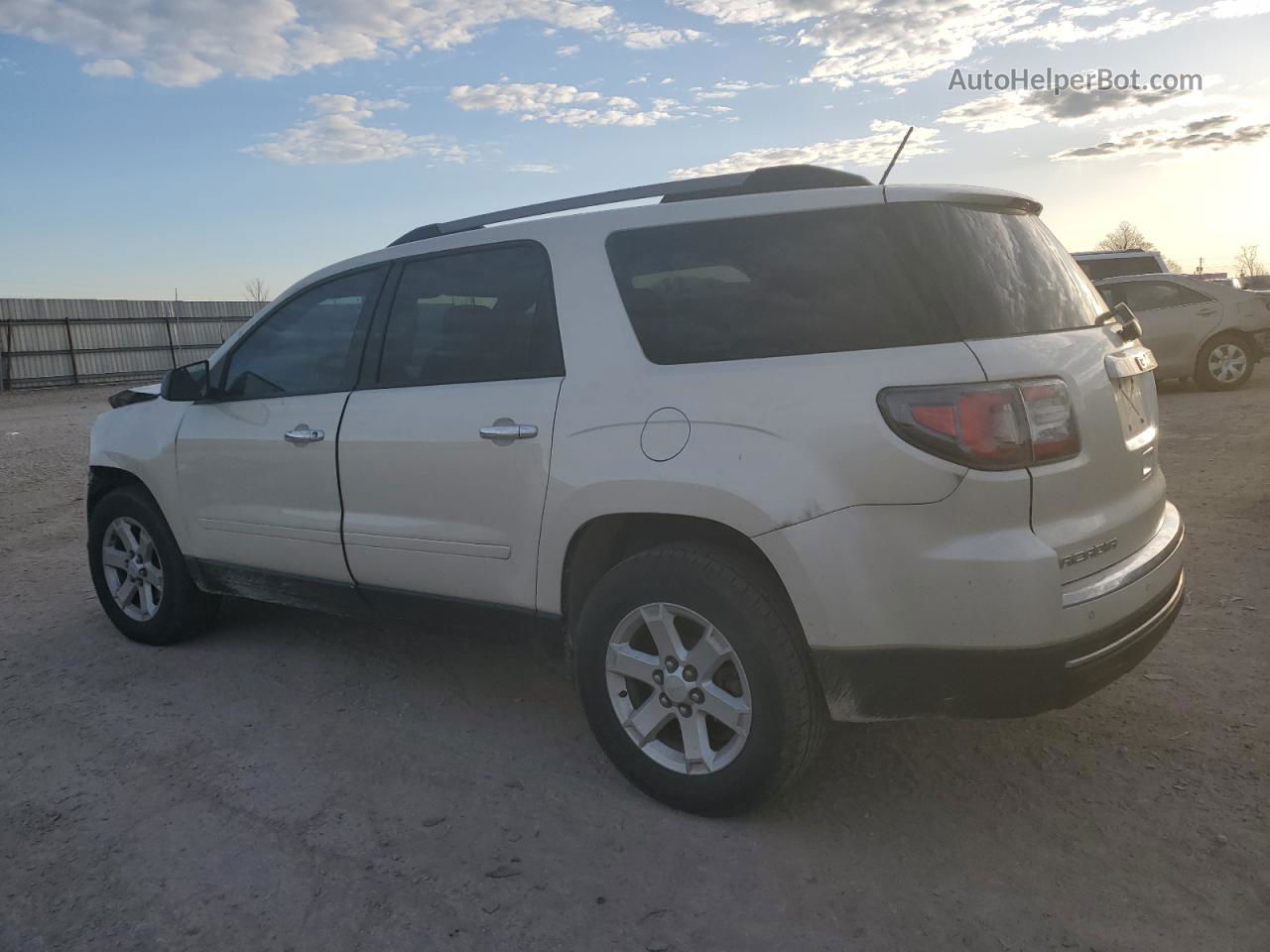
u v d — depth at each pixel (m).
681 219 3.17
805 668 2.85
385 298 3.91
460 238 3.72
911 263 2.82
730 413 2.89
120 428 4.84
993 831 2.97
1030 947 2.46
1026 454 2.66
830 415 2.74
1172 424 10.29
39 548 7.20
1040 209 3.45
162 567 4.74
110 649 4.87
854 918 2.59
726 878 2.79
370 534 3.81
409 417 3.66
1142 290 12.92
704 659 2.98
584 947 2.52
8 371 28.00
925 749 3.49
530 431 3.30
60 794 3.38
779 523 2.77
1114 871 2.74
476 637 3.69
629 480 3.03
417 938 2.57
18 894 2.81
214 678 4.41
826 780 3.30
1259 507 6.49
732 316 3.02
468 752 3.62
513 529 3.39
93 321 30.30
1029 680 2.66
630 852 2.93
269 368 4.27
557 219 3.47
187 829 3.13
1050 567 2.63
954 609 2.65
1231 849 2.80
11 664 4.68
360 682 4.32
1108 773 3.27
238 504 4.30
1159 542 3.13
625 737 3.19
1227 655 4.12
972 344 2.72
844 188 2.99
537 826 3.09
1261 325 12.48
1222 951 2.40
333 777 3.44
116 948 2.57
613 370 3.17
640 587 3.05
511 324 3.50
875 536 2.69
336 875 2.86
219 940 2.59
